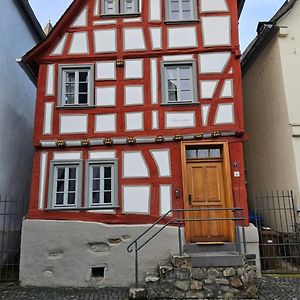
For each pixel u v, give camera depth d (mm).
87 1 10984
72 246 9477
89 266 9359
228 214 9547
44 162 10086
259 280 8859
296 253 9781
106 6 11047
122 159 10000
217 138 9945
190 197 9836
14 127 12141
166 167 9906
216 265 7895
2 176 11078
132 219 9625
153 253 9336
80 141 10102
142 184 9836
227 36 10555
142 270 9266
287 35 11594
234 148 9883
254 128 13789
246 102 14734
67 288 9094
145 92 10352
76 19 10891
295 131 10844
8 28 11938
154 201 9719
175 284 7797
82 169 9977
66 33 10828
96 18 10875
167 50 10523
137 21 10789
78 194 9812
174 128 10062
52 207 9773
